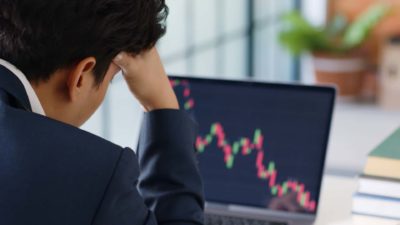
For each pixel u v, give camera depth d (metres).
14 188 0.81
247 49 5.10
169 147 1.02
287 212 1.39
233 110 1.45
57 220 0.81
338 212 1.39
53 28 0.82
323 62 6.34
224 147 1.45
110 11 0.84
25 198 0.81
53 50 0.83
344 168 4.36
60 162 0.83
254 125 1.44
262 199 1.41
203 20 4.29
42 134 0.84
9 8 0.82
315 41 6.23
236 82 1.46
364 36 6.32
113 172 0.85
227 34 4.70
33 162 0.82
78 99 0.88
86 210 0.82
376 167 1.26
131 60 1.01
